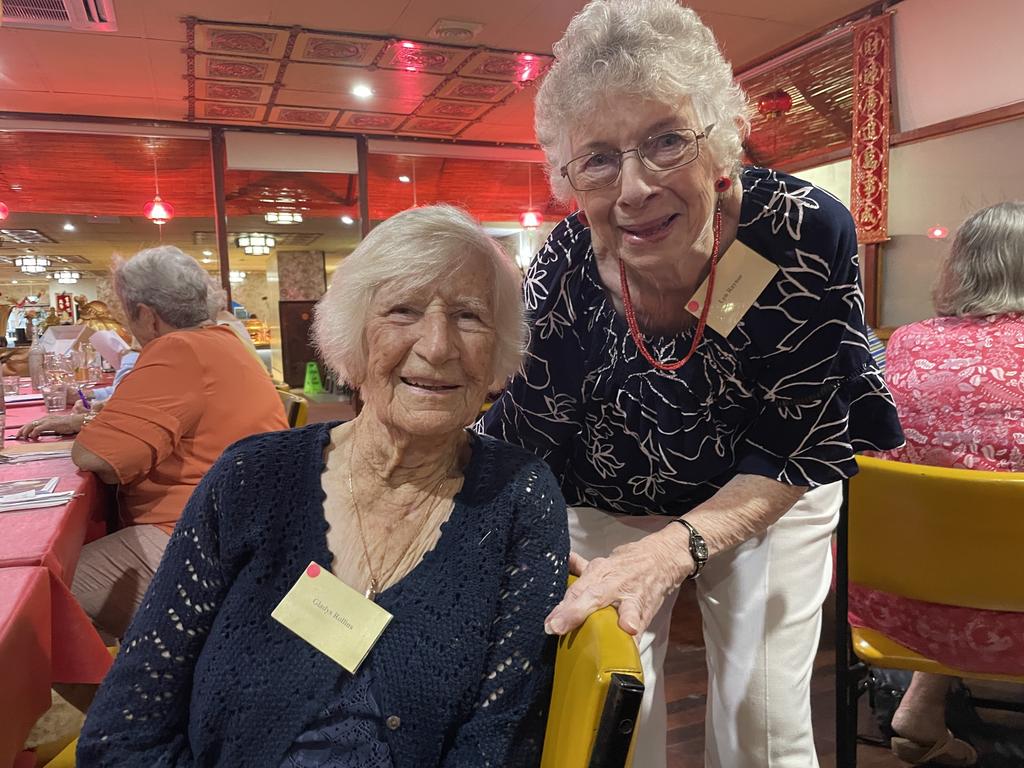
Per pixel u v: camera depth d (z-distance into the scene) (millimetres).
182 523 922
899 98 4676
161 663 883
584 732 681
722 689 1283
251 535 894
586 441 1277
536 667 872
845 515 1377
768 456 1134
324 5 4438
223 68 5410
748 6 4719
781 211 1009
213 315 2273
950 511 1207
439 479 964
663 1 922
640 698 667
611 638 747
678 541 1018
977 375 1365
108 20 4504
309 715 835
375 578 914
